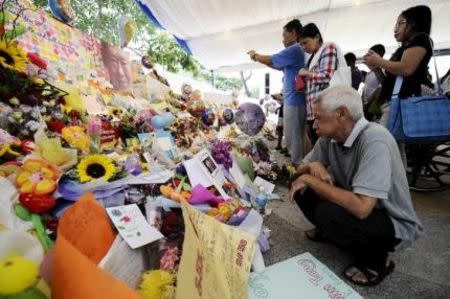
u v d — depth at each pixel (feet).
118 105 8.00
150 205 3.78
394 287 3.95
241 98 20.90
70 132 4.75
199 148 6.99
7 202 2.59
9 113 3.94
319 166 4.77
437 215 6.53
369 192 3.56
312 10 15.34
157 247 3.40
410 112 6.40
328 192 3.97
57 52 7.00
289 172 8.59
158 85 10.61
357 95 3.92
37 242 2.19
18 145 3.57
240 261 2.29
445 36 17.90
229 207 4.01
